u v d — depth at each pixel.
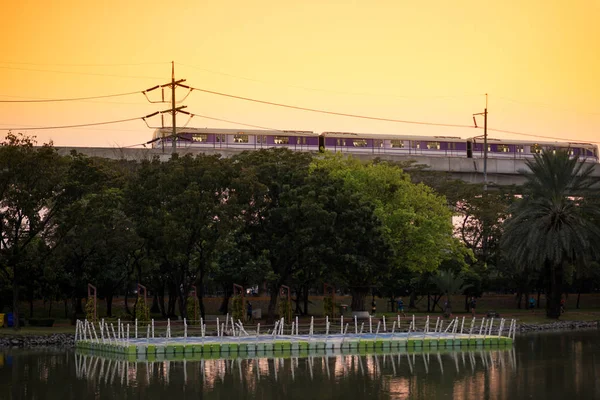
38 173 70.44
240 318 77.44
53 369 52.47
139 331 72.75
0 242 72.19
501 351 63.31
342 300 111.56
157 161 78.31
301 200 78.50
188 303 82.31
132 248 77.00
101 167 79.81
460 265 102.88
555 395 42.00
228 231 73.31
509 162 141.88
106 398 41.72
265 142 128.88
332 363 54.59
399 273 101.06
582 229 88.25
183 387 44.59
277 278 76.81
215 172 74.38
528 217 90.94
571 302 125.38
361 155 133.38
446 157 138.50
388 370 51.19
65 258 80.38
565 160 90.31
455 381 46.53
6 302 86.94
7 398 42.06
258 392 42.94
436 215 91.81
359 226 79.62
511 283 112.38
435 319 90.12
